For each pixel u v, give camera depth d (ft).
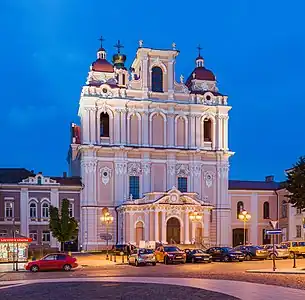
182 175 304.30
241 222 315.17
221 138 311.27
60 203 289.53
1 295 93.30
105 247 286.25
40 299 85.76
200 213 274.98
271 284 103.30
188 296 84.69
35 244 282.36
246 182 328.49
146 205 275.18
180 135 307.17
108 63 308.81
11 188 283.38
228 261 196.75
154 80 307.99
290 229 302.25
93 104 294.46
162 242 267.39
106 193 292.61
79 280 120.16
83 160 291.79
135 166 298.15
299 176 156.25
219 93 317.63
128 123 299.79
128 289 96.89
